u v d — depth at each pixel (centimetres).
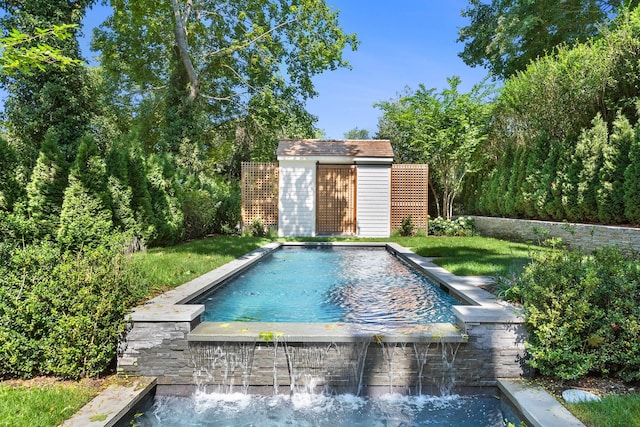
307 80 1919
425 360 369
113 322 368
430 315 515
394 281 760
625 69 945
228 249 996
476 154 1689
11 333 340
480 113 1588
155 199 1041
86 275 365
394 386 370
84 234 480
